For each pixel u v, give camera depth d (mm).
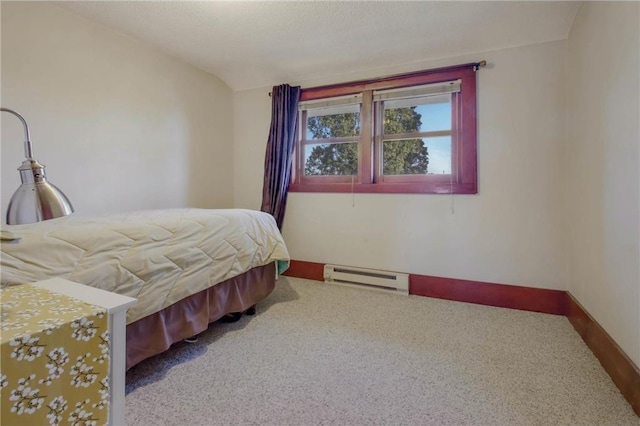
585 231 1770
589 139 1702
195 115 2834
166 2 1845
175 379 1367
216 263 1699
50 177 1850
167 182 2588
